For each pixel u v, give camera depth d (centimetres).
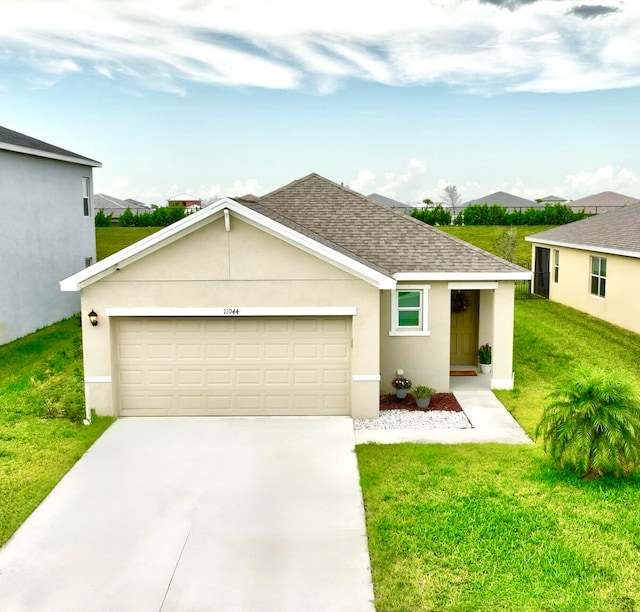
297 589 707
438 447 1109
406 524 826
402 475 984
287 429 1212
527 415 1290
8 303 1977
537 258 3008
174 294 1239
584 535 794
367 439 1159
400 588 695
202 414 1291
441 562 740
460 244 1488
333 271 1231
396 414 1302
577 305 2506
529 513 850
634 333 2027
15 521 861
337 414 1295
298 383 1285
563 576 708
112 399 1269
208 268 1232
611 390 952
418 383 1449
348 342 1274
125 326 1269
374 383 1262
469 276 1399
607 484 936
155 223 5303
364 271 1216
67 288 1229
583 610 651
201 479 992
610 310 2203
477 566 730
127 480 991
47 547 802
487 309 1567
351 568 746
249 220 1205
